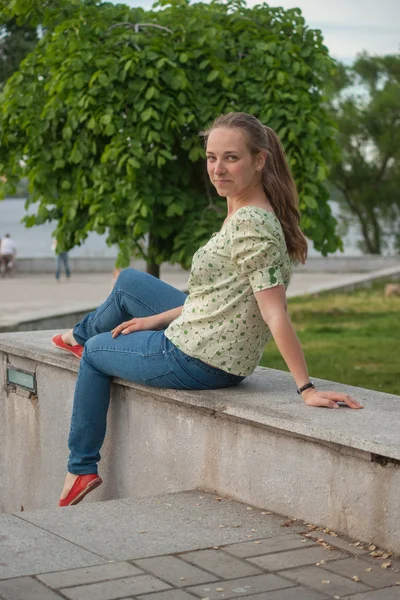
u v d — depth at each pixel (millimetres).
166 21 7508
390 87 36375
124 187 6980
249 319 3842
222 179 3771
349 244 40656
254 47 7559
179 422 4156
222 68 7324
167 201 7145
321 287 19016
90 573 2957
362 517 3271
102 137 7297
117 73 6969
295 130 7246
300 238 3904
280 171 3906
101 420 4477
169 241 7633
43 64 7668
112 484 4641
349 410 3602
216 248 3812
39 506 5438
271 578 2936
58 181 7590
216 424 3939
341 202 39781
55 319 12812
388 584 2891
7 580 2887
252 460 3748
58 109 7223
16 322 11992
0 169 7938
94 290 23766
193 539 3314
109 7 7637
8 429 5707
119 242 7281
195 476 4074
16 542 3268
